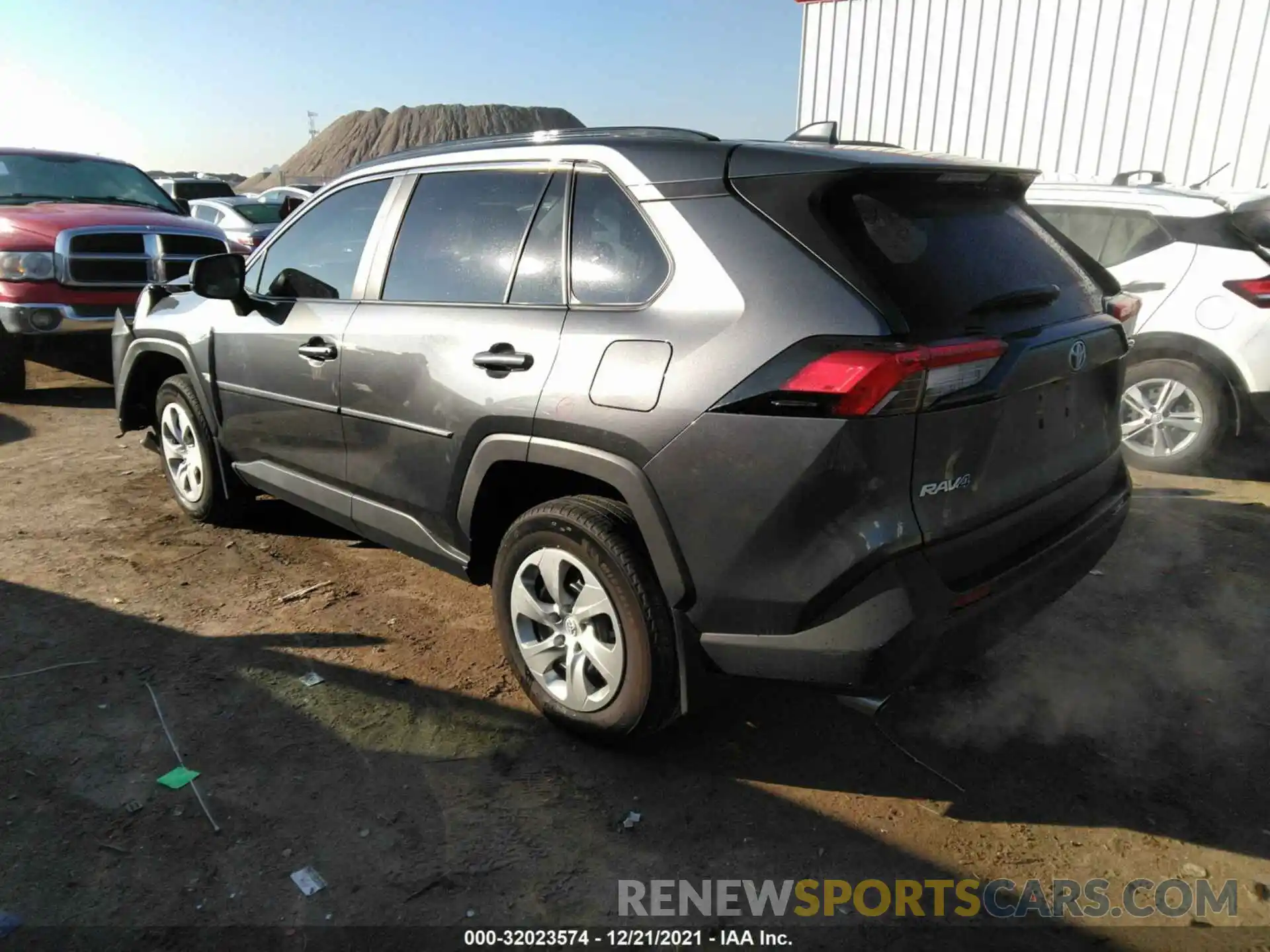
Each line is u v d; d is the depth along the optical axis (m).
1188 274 5.65
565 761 2.92
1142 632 3.79
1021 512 2.68
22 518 5.01
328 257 3.84
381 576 4.32
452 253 3.31
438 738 3.03
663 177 2.72
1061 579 2.80
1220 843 2.57
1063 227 6.16
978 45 11.83
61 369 8.98
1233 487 5.64
